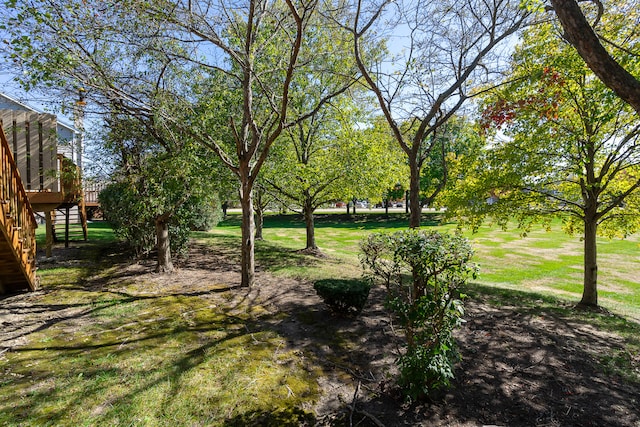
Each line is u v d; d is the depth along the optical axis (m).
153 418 3.12
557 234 22.91
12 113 7.51
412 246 3.35
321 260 11.19
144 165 7.56
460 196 8.05
